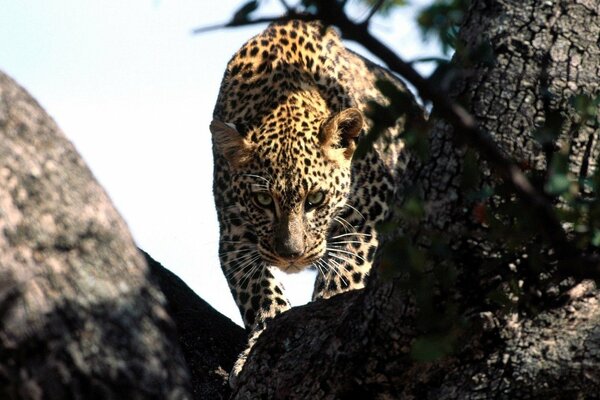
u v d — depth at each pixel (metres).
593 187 6.30
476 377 7.41
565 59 7.22
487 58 6.18
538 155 7.12
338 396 7.87
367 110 6.07
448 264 7.05
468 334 7.32
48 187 5.84
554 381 7.30
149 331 5.88
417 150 5.93
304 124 15.28
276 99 15.62
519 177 5.27
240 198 15.09
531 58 7.23
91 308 5.75
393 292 7.36
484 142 5.15
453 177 7.11
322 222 15.12
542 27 7.27
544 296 7.29
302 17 4.88
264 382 8.62
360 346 7.70
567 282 7.29
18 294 5.64
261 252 14.87
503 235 6.39
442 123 7.20
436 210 7.14
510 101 7.19
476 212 6.47
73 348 5.68
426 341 6.35
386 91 5.87
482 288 7.20
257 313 14.69
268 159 14.94
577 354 7.27
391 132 16.00
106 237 5.94
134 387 5.74
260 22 4.81
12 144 5.82
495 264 7.04
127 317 5.83
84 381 5.68
